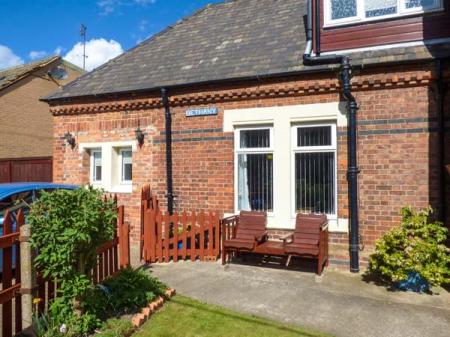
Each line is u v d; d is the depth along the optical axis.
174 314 5.42
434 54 7.04
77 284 4.63
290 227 8.12
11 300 4.41
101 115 10.38
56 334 4.33
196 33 11.45
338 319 5.35
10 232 4.45
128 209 9.95
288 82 8.12
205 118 9.06
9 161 14.18
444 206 7.03
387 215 7.43
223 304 5.83
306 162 8.23
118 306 5.18
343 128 7.75
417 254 6.19
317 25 8.32
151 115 9.73
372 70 7.46
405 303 5.93
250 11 11.46
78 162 10.66
